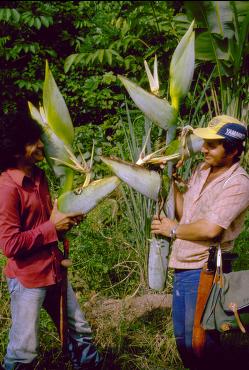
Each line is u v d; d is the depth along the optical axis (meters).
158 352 3.84
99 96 6.69
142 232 4.50
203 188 3.11
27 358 3.09
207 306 3.05
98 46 6.86
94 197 2.99
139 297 4.36
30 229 3.02
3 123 3.00
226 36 4.89
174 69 2.91
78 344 3.29
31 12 7.15
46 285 3.06
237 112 5.19
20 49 7.08
